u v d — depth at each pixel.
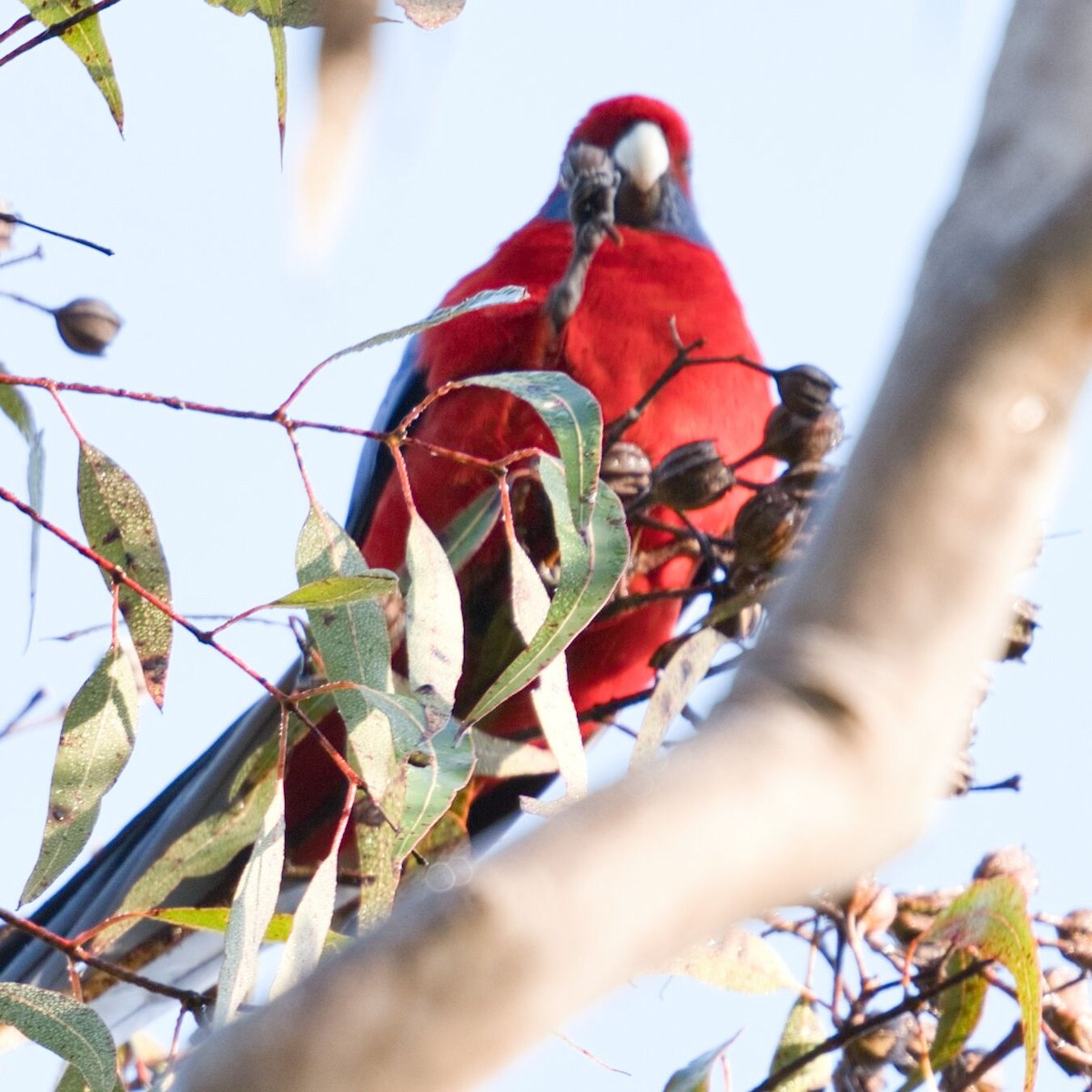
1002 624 2.05
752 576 5.43
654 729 4.97
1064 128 2.27
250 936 4.14
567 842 1.80
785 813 1.87
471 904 1.76
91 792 4.44
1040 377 2.03
